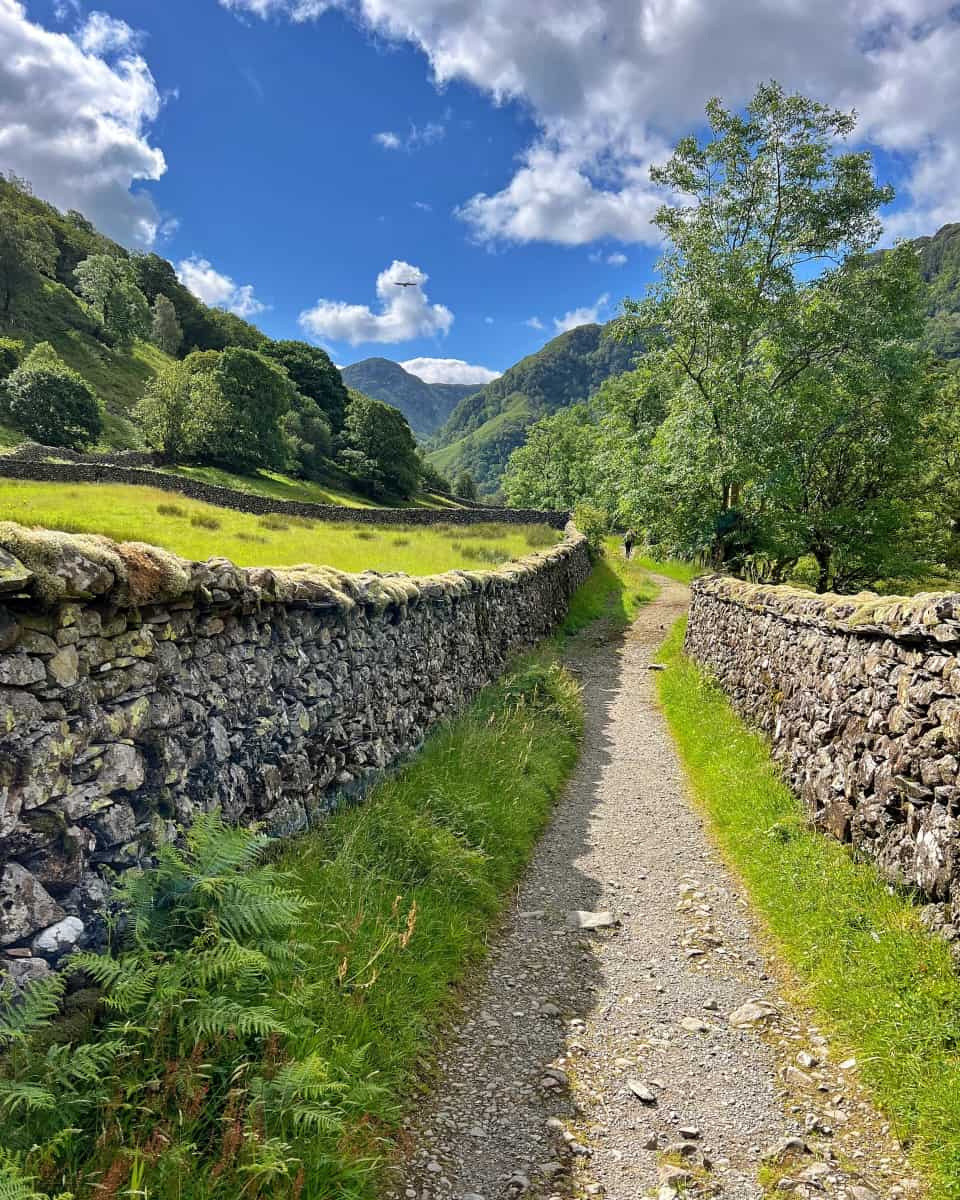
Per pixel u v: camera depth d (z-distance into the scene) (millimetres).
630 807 7734
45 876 2805
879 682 5430
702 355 19594
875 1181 2971
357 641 6219
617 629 20422
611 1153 3154
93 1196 2238
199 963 2896
